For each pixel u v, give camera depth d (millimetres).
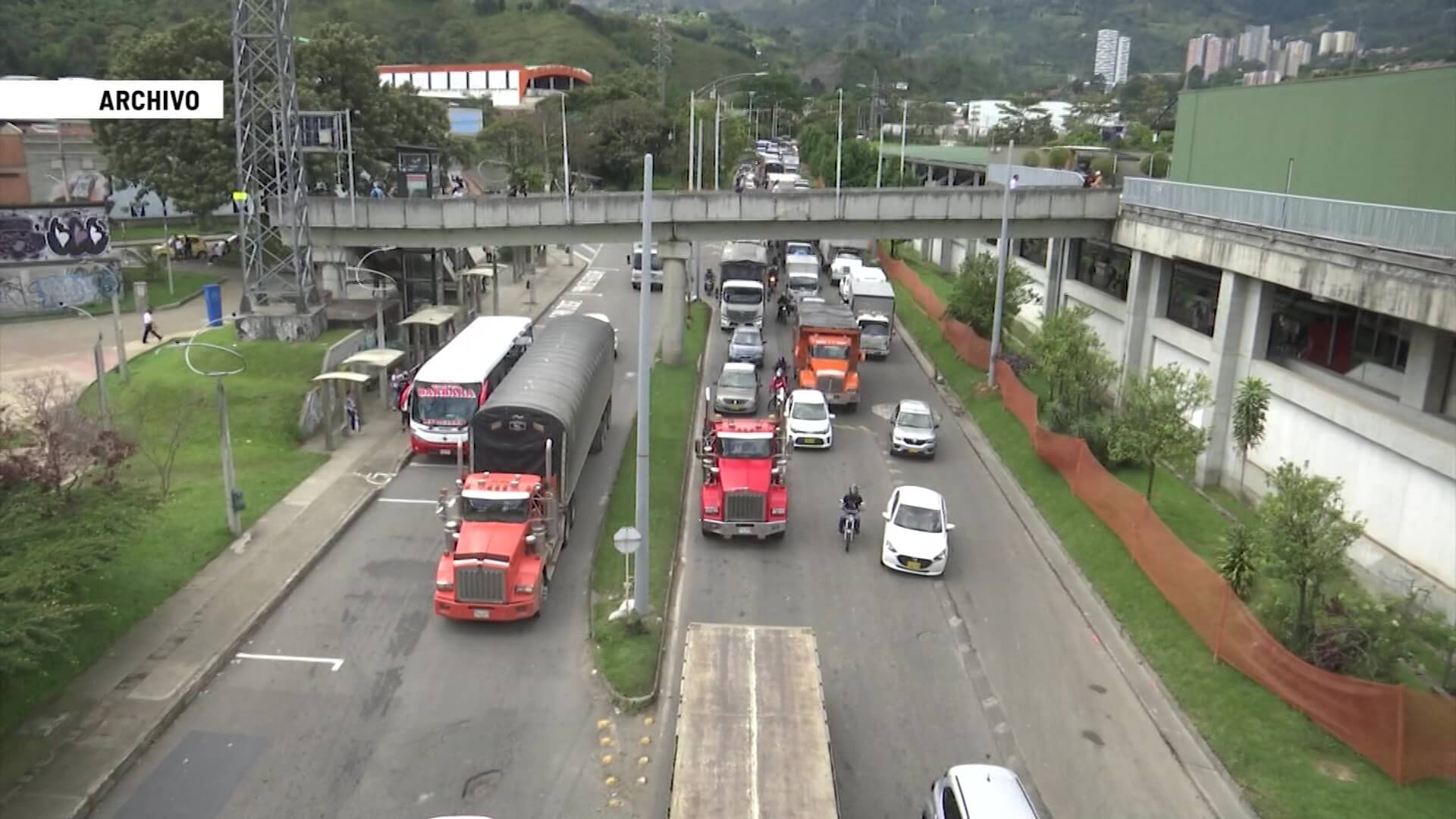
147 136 58938
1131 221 39656
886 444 36219
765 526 26641
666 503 29219
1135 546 25188
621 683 19734
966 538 28031
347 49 62594
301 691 19516
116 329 37844
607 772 17438
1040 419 35250
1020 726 19219
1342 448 27500
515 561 21781
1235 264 31094
